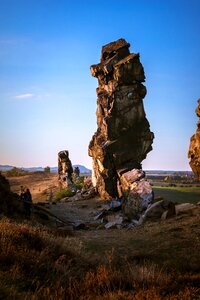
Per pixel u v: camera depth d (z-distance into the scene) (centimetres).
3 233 1107
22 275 809
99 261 1126
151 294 714
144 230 1995
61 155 6450
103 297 725
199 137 2339
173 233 1722
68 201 4919
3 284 712
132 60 4562
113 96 4569
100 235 2003
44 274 873
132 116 4575
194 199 4247
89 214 3719
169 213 2345
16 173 11519
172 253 1366
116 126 4525
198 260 1215
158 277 863
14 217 2209
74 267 970
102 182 4566
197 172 2380
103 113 4694
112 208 3675
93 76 5006
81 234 2084
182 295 727
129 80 4575
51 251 1070
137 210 3127
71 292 744
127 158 4450
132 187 3419
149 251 1437
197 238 1536
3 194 2352
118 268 1023
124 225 2678
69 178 6334
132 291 765
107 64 4712
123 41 4878
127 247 1568
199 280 886
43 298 705
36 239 1138
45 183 8612
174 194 4919
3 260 890
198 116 2428
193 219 1995
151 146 4650
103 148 4484
